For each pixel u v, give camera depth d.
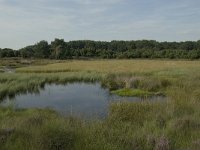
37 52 116.25
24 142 7.28
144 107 12.67
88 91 23.77
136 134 8.20
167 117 10.62
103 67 45.09
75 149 6.95
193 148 6.98
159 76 29.17
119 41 144.50
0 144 7.10
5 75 31.94
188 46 121.44
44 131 7.95
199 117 10.23
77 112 14.88
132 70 37.53
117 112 11.81
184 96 15.55
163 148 7.06
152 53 99.62
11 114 13.10
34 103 18.56
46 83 29.80
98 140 7.37
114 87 25.05
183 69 37.88
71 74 33.94
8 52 120.50
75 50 120.38
